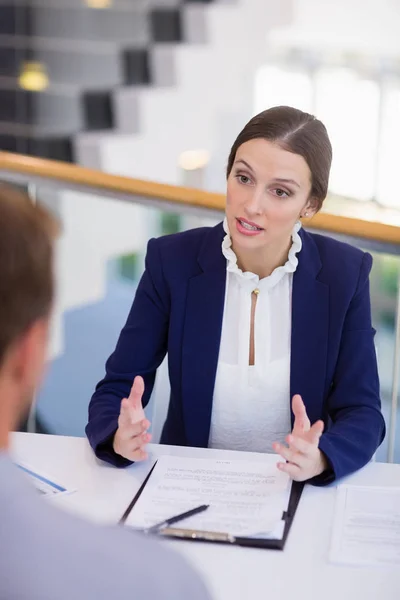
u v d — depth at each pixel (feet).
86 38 15.40
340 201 21.90
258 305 5.47
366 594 3.71
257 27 17.22
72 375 9.52
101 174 7.49
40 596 1.90
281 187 5.07
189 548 4.02
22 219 2.17
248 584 3.77
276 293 5.50
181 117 16.74
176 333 5.59
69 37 15.34
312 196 5.27
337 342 5.48
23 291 2.12
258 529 4.11
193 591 2.05
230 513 4.25
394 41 20.02
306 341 5.48
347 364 5.50
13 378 2.18
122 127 15.70
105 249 10.72
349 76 21.03
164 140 16.55
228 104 17.44
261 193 5.08
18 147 15.44
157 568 2.02
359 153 21.49
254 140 5.05
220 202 6.84
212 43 16.81
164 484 4.54
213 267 5.55
